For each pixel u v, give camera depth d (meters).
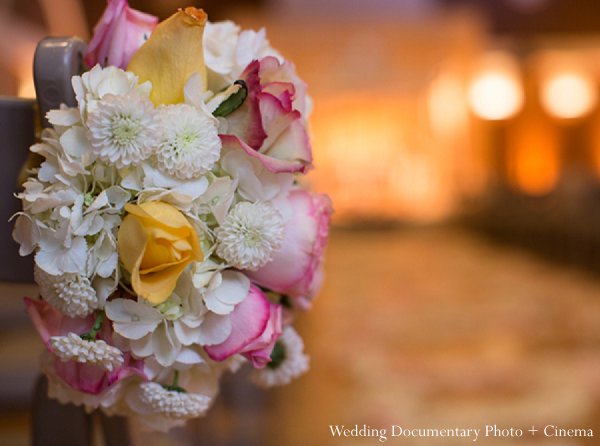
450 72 13.29
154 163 0.86
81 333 0.91
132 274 0.82
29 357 2.90
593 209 8.91
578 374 4.09
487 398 3.71
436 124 13.34
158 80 0.90
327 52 12.85
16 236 0.88
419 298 6.80
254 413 2.95
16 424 2.77
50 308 0.94
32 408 1.20
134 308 0.87
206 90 0.94
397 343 4.98
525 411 3.49
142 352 0.90
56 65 0.93
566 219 9.16
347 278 8.11
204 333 0.90
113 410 0.98
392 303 6.55
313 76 12.93
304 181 1.30
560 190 10.50
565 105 14.34
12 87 4.84
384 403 3.65
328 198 1.00
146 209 0.84
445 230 12.68
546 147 14.59
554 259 9.27
